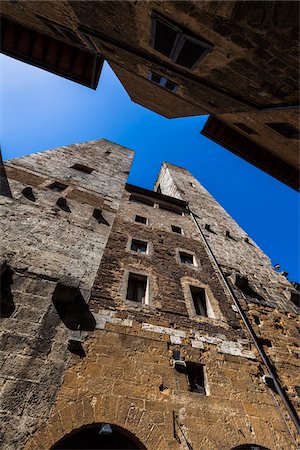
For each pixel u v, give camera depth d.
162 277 8.07
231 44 3.28
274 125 5.73
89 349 5.09
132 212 11.65
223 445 4.41
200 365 5.78
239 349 6.59
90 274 6.90
